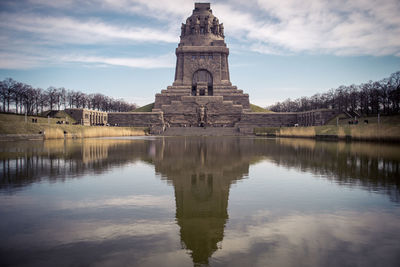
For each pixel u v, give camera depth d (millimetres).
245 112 119875
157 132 101562
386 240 8766
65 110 100875
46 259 7707
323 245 8469
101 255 7906
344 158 26688
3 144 44219
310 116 103750
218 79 138250
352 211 11391
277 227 9773
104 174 18922
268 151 33719
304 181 16812
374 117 72500
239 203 12508
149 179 17391
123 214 11062
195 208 11797
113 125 115312
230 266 7332
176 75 142875
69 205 12203
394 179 17250
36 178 17547
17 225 9938
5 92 91500
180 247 8359
